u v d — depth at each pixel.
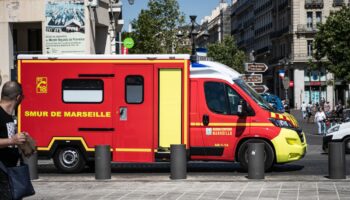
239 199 10.72
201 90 15.31
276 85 99.25
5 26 27.62
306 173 15.48
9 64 27.64
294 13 87.25
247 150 14.95
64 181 13.77
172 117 15.20
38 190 12.29
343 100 83.31
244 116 15.15
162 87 15.23
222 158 15.24
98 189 12.34
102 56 15.40
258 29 114.94
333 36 52.34
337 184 12.75
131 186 12.73
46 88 15.58
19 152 6.32
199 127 15.27
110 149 14.77
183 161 13.90
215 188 12.23
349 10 52.75
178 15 58.56
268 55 105.44
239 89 15.28
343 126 22.34
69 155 15.65
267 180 13.59
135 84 15.31
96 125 15.45
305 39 87.06
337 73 52.22
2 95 6.20
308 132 39.53
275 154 15.09
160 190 12.03
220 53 109.44
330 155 13.79
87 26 27.59
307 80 87.06
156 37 58.19
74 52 27.53
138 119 15.30
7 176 6.01
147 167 17.67
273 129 15.04
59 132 15.55
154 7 58.38
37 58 15.60
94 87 15.46
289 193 11.42
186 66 15.12
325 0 86.38
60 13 27.52
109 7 34.12
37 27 29.05
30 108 15.64
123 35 58.91
